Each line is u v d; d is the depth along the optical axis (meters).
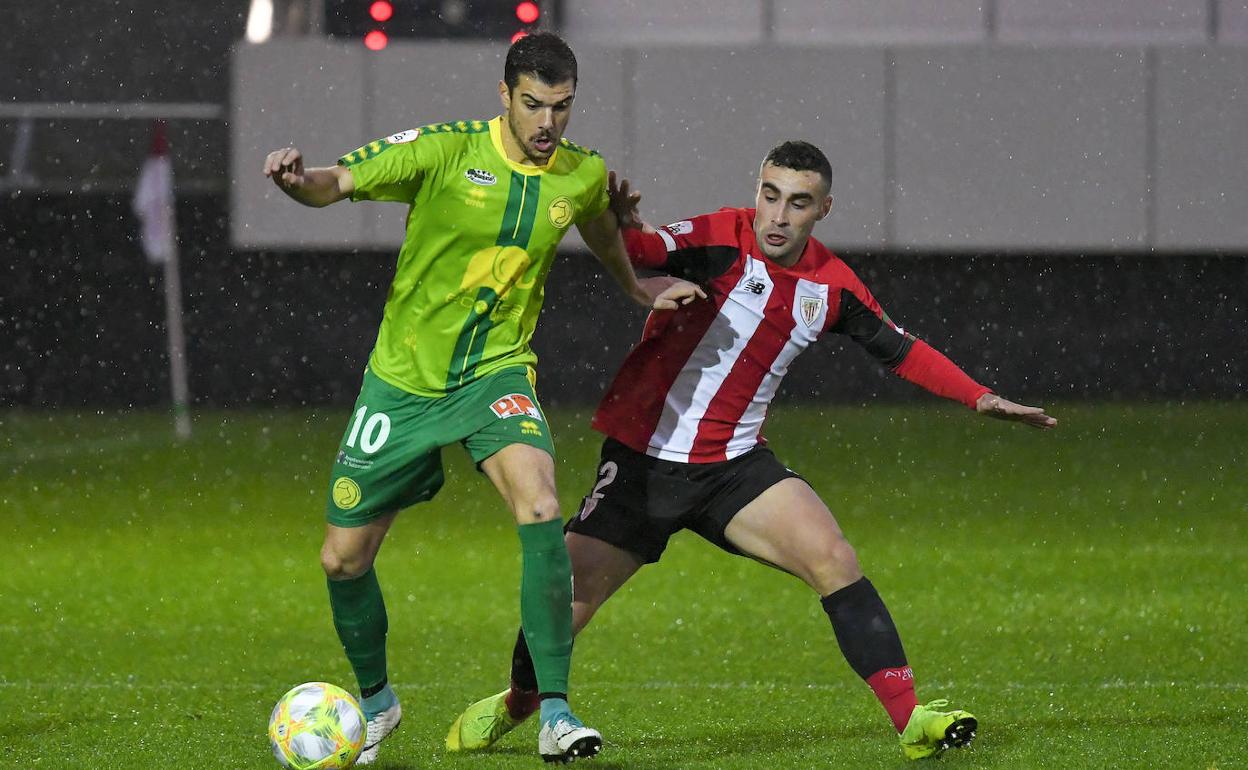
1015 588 25.61
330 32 57.31
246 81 56.34
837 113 57.19
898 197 57.25
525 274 14.30
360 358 56.66
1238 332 56.41
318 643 21.34
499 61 56.97
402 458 14.01
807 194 14.68
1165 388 56.69
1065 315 57.00
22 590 25.39
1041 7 57.91
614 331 55.59
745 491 14.86
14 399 55.91
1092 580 26.25
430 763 14.79
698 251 15.16
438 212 14.01
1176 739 15.41
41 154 56.69
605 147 57.81
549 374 55.72
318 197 13.48
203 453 43.31
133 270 56.16
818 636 21.81
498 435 13.74
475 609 23.83
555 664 13.45
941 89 56.81
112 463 41.31
